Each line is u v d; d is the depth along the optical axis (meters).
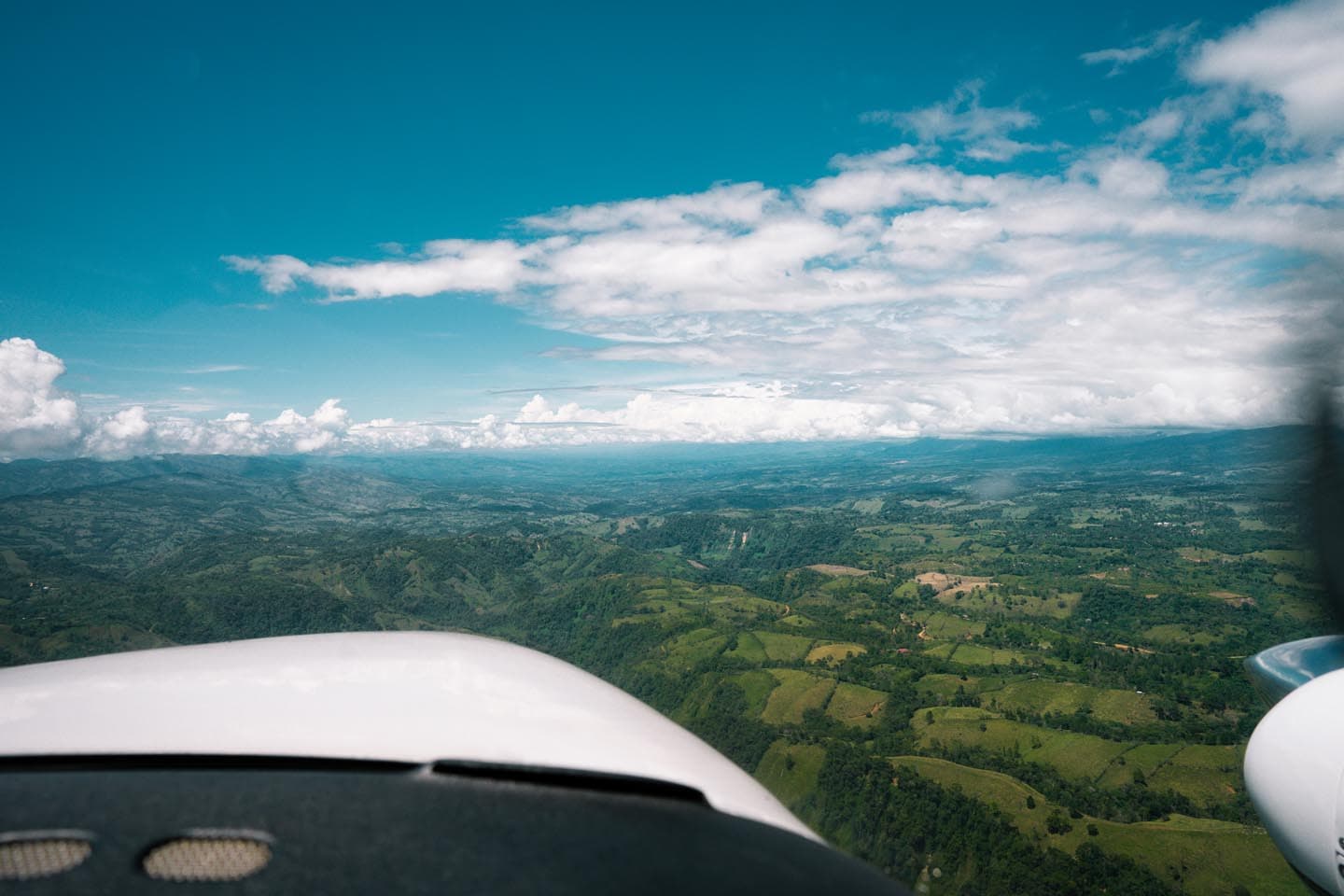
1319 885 2.61
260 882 0.81
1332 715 2.71
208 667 1.95
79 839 0.94
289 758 1.36
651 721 1.81
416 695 1.77
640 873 0.96
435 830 1.06
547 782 1.34
